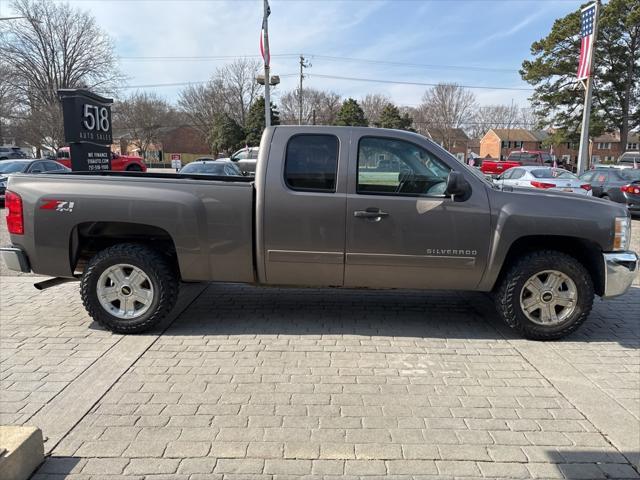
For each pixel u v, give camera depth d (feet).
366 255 14.38
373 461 9.00
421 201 14.16
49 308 17.66
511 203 14.21
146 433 9.79
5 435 8.45
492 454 9.25
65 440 9.55
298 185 14.33
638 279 22.58
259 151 14.58
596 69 124.36
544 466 8.93
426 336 15.17
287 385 11.85
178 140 242.78
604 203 14.67
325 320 16.51
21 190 14.60
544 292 14.61
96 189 14.43
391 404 11.03
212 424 10.12
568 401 11.27
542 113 136.46
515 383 12.13
